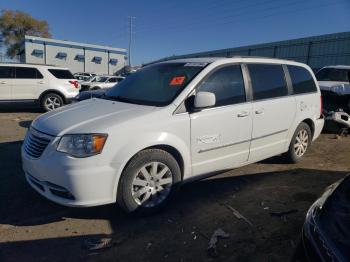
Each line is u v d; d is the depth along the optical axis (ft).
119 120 11.47
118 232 11.43
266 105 15.42
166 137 12.00
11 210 12.75
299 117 17.58
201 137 13.03
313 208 7.44
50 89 39.42
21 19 212.23
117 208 13.01
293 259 6.96
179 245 10.75
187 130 12.57
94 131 10.91
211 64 13.84
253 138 15.08
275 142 16.55
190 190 14.94
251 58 15.62
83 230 11.51
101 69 195.42
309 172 17.63
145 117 11.76
